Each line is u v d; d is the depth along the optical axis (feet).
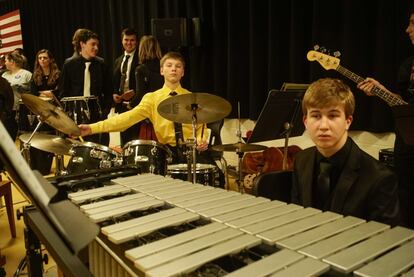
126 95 13.69
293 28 12.31
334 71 11.45
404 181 8.79
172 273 2.90
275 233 3.53
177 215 4.12
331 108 4.77
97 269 4.79
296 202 5.33
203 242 3.40
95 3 21.01
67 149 10.08
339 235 3.48
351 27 11.00
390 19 10.30
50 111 9.14
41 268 5.26
